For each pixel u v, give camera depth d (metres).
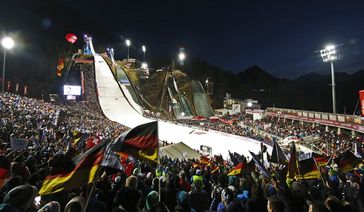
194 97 108.25
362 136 39.69
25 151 10.80
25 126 22.47
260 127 57.28
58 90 81.81
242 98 157.12
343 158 10.64
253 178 8.27
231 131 54.34
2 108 30.55
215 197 6.97
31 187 3.38
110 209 5.91
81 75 86.69
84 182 4.18
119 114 71.12
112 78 91.56
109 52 117.94
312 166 8.73
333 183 7.36
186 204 5.29
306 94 176.12
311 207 4.18
